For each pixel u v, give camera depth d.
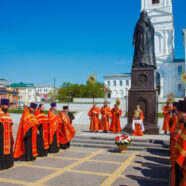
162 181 5.74
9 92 54.38
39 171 6.52
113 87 67.38
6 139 6.66
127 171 6.59
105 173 6.37
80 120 27.81
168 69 55.41
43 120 8.41
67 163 7.46
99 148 10.28
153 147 9.77
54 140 9.18
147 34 14.05
